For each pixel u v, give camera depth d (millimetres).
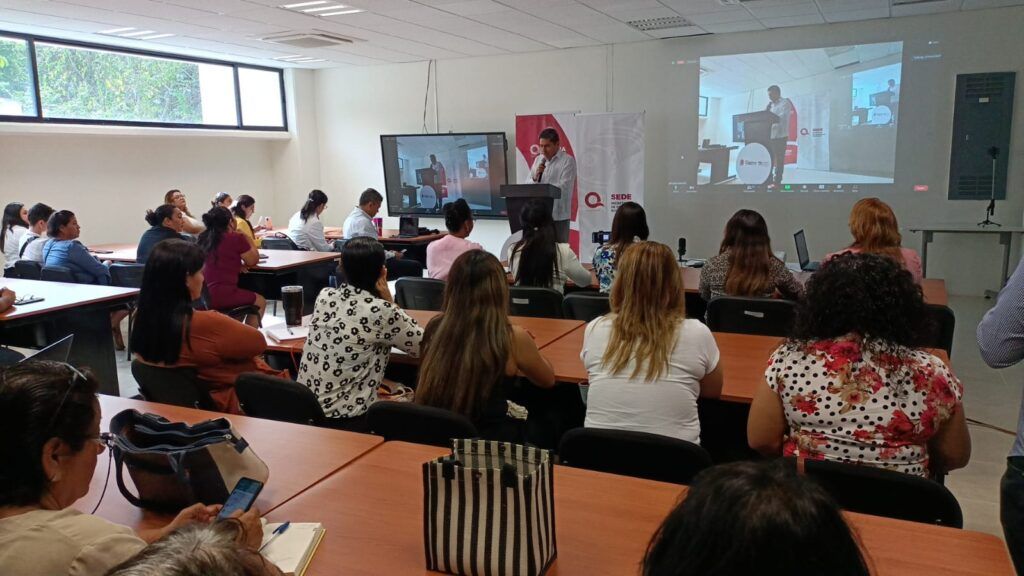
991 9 6664
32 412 1047
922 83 7016
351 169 10242
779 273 3463
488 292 2234
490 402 2287
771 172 7797
